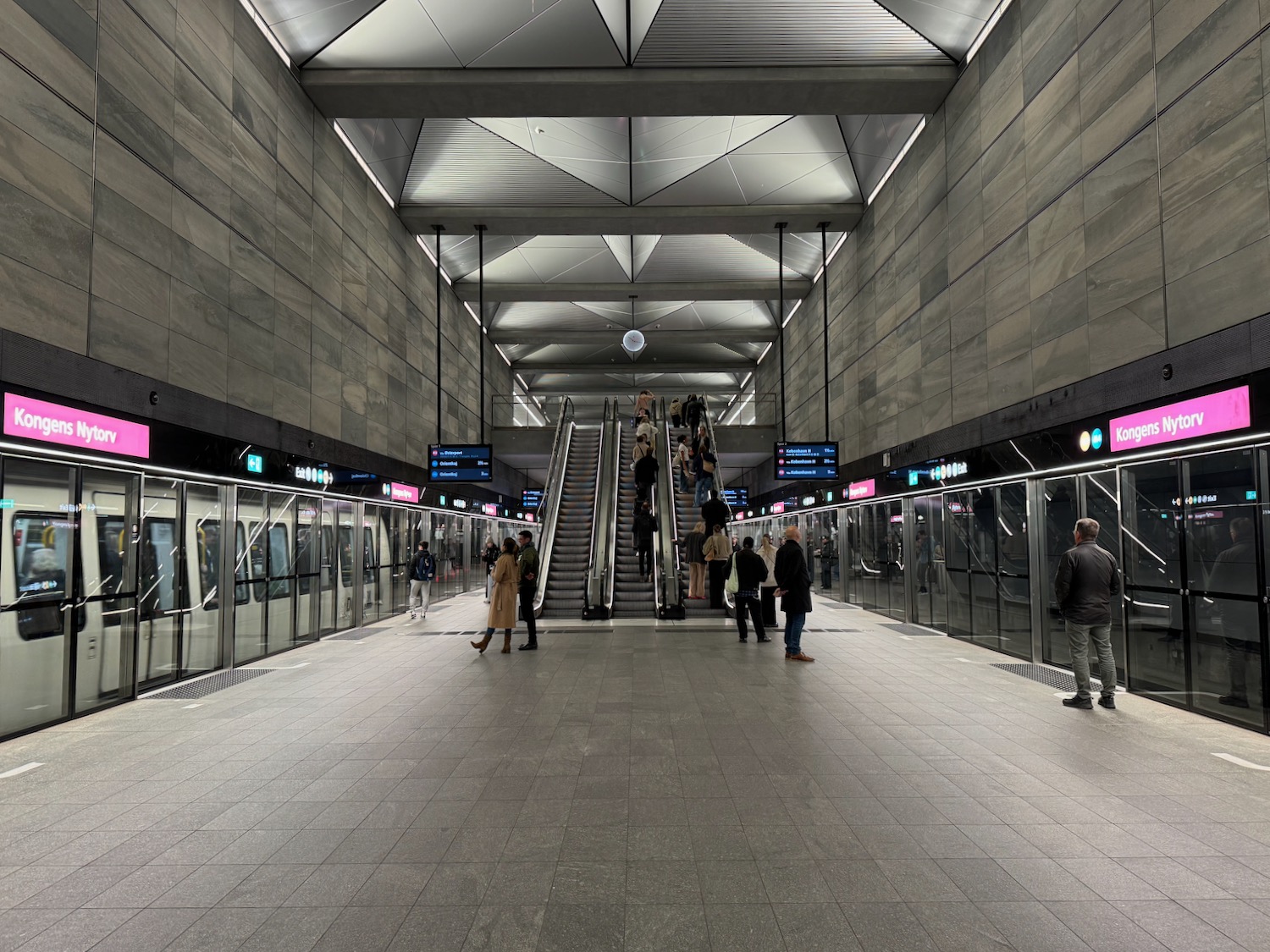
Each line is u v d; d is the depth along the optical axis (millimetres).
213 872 3359
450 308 18969
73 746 5434
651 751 5133
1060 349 7785
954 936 2779
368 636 11414
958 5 9383
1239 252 5324
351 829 3834
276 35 9703
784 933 2811
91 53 6199
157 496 7547
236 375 8547
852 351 15672
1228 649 5773
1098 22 7086
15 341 5270
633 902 3049
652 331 24938
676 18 10172
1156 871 3307
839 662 8688
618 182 14992
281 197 9789
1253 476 5449
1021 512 8891
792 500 20469
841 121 13594
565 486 17906
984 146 9648
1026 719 5961
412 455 15539
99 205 6262
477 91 11008
